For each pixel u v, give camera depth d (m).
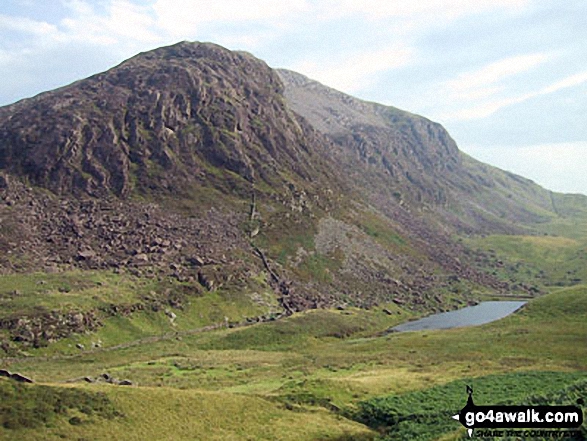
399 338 171.38
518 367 114.31
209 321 197.50
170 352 157.62
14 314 158.38
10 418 64.75
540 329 154.50
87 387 78.19
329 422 83.56
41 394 71.31
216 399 84.56
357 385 102.12
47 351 149.12
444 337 162.12
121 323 175.12
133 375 122.06
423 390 97.19
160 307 190.88
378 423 85.12
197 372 126.31
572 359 120.94
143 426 70.81
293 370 125.62
